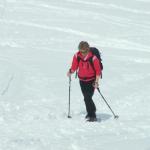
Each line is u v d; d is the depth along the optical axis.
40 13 49.91
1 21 43.44
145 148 10.69
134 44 37.72
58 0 60.22
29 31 39.81
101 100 19.17
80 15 50.62
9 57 28.53
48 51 32.25
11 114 16.50
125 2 63.00
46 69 25.59
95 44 36.94
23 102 18.39
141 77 24.67
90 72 15.76
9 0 56.16
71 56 30.75
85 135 13.51
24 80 22.42
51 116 16.41
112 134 13.52
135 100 19.16
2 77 22.61
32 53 30.83
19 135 13.61
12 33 38.28
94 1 62.03
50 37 38.16
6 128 14.56
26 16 47.38
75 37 39.03
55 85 21.84
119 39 39.31
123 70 26.53
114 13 54.19
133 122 15.30
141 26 46.69
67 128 14.62
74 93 20.42
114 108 17.91
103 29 43.28
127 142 11.69
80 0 61.91
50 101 18.80
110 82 23.00
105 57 31.05
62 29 42.12
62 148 11.88
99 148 11.41
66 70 25.72
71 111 17.30
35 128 14.62
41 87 21.28
